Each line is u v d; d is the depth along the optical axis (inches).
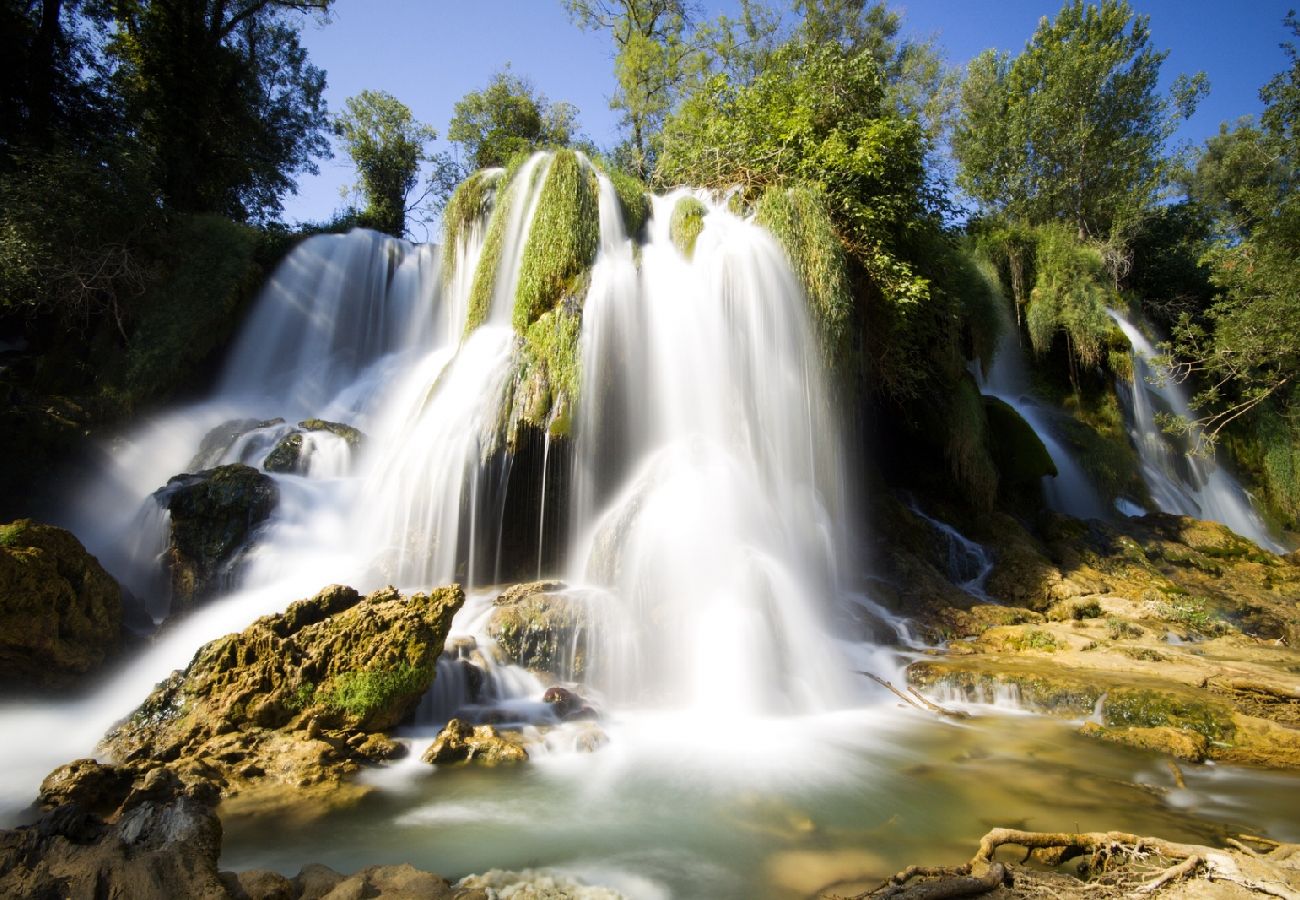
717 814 217.0
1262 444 981.2
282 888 149.8
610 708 312.7
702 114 698.2
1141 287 1156.5
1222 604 539.5
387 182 1125.7
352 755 247.8
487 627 318.7
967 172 1195.3
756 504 410.6
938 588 496.1
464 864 183.2
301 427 516.7
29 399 512.7
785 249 480.1
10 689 291.1
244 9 864.9
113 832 158.1
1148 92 1127.6
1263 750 273.1
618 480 430.6
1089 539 623.5
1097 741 290.4
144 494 512.7
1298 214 681.0
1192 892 164.7
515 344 438.0
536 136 1080.2
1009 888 167.2
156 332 589.3
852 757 269.7
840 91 619.8
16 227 526.9
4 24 658.8
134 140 671.1
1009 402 904.3
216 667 266.1
